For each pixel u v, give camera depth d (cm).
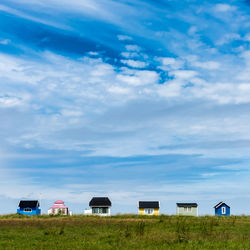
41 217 5556
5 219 4984
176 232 2934
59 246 2345
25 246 2367
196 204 8438
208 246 2241
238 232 3136
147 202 8431
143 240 2534
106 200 8475
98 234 2977
